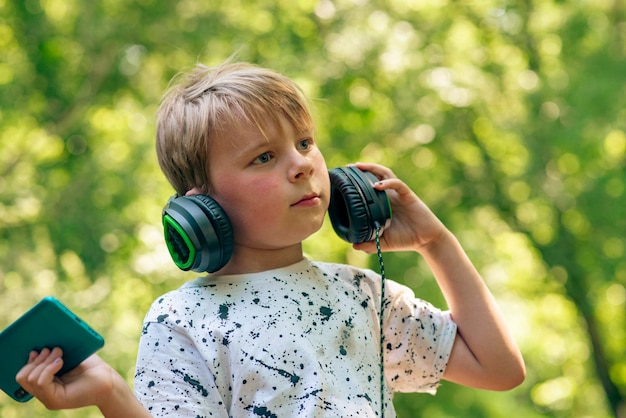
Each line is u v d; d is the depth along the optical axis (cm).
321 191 199
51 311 157
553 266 1041
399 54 939
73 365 162
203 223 190
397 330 214
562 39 944
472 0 989
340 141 958
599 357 1102
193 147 198
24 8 923
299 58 919
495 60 980
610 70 903
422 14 978
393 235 221
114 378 165
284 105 197
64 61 939
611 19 959
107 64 952
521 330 1155
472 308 220
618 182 944
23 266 868
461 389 1038
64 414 780
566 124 930
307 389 186
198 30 922
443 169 1012
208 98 198
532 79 980
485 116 973
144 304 903
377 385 199
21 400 163
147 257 904
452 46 977
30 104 934
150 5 930
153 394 185
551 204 990
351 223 208
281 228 194
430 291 927
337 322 198
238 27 929
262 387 186
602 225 968
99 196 899
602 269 988
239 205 195
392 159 986
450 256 223
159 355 189
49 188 908
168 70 948
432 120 960
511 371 218
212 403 185
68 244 878
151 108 948
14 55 934
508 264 1097
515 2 982
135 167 907
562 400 1265
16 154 940
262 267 202
